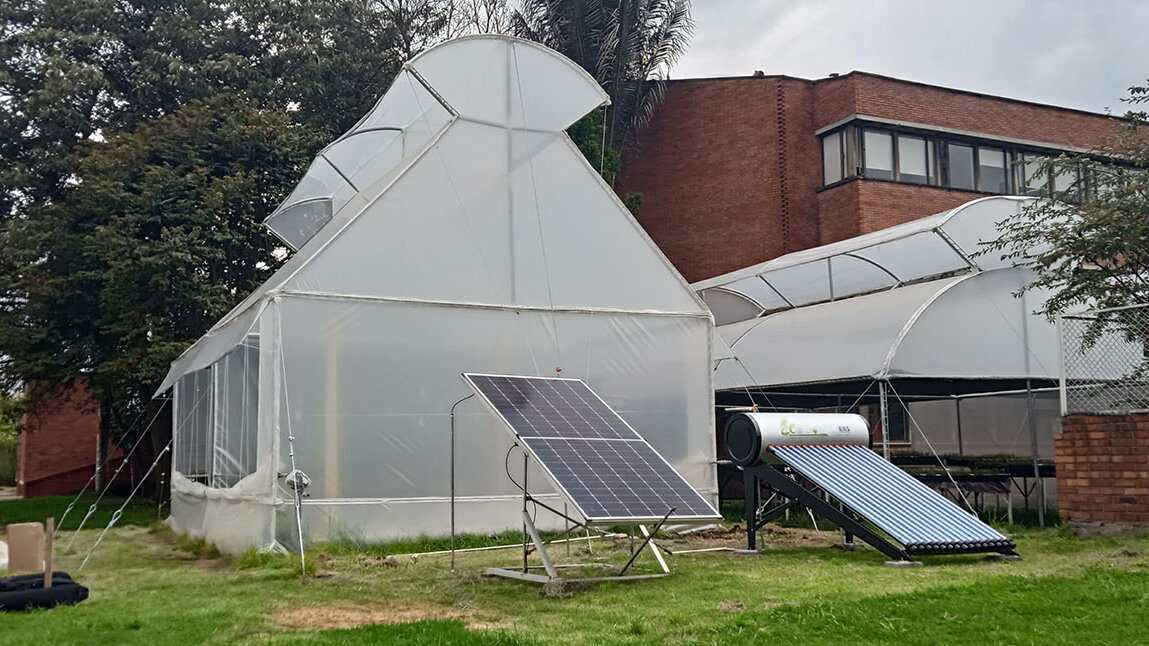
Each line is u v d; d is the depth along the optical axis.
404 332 13.37
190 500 16.53
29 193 25.42
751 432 11.50
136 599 9.04
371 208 13.48
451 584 9.48
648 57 28.98
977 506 17.34
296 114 28.06
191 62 26.38
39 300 22.73
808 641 6.47
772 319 20.92
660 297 15.33
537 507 13.66
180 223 23.28
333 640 6.78
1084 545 10.84
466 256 14.03
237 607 8.45
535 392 10.22
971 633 6.58
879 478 11.26
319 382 12.72
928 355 16.02
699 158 29.28
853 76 26.73
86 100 25.86
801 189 27.97
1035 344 16.80
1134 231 13.77
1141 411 11.12
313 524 12.38
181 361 18.59
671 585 9.03
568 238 14.84
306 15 27.36
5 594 8.45
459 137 14.33
